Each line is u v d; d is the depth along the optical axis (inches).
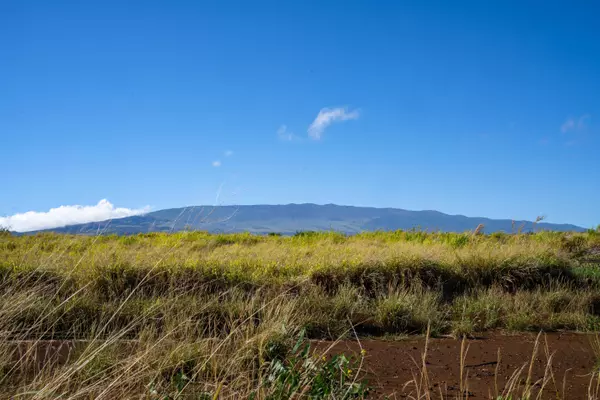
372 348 237.6
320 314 281.9
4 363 154.1
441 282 379.9
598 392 171.9
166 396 134.5
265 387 141.5
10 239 440.5
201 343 184.9
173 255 364.2
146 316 241.0
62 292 278.5
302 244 573.0
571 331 291.4
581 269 431.5
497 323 306.0
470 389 176.2
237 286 324.2
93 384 138.3
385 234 682.2
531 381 187.3
